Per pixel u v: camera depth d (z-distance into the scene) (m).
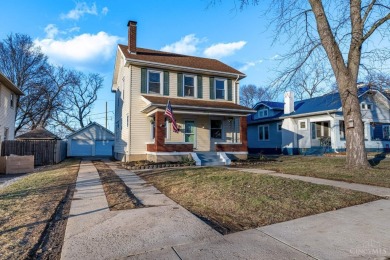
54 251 3.42
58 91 33.84
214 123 17.95
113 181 8.93
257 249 3.34
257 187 6.96
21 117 29.77
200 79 17.97
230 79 19.05
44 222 4.51
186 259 3.07
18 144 17.08
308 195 6.08
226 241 3.62
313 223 4.35
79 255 3.18
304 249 3.33
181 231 4.00
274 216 4.74
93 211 5.18
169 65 16.69
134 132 16.05
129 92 16.05
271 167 12.16
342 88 10.44
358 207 5.28
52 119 36.19
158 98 16.09
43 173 11.79
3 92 17.09
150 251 3.30
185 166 13.31
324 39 10.39
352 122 10.27
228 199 5.86
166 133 16.33
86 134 28.03
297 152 22.56
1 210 5.27
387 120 22.91
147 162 14.24
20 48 29.52
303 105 24.38
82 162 18.14
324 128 22.53
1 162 13.15
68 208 5.51
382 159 14.52
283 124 23.88
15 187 8.05
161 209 5.29
